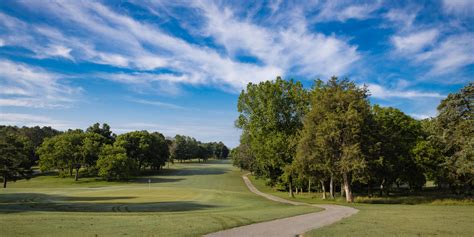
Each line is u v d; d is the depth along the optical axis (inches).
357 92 1444.4
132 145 3880.4
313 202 1397.6
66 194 1708.9
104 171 3100.4
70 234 462.0
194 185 2689.5
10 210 895.7
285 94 1950.1
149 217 689.6
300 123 1908.2
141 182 3048.7
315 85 1852.9
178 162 7003.0
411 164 1849.2
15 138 2485.2
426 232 498.0
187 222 598.9
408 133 1952.5
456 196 1673.2
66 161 3329.2
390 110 1937.7
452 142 1354.6
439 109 1437.0
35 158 4237.2
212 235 480.1
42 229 501.0
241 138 2338.8
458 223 598.2
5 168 2310.5
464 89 1353.3
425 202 1354.6
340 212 841.5
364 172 1299.2
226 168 4936.0
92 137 3823.8
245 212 853.8
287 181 1844.2
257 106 1959.9
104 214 793.6
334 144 1378.0
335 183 1851.6
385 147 1466.5
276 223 612.7
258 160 2009.1
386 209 941.8
